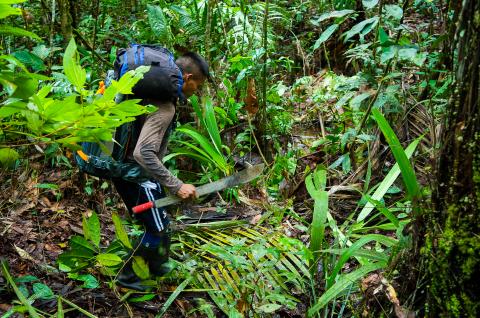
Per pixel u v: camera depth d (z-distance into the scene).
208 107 4.15
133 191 2.96
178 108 4.69
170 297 2.92
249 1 6.05
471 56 1.93
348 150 4.42
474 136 1.93
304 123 5.01
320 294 3.08
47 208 3.76
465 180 1.96
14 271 3.11
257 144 4.41
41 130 1.56
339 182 4.19
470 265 1.96
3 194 3.74
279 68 5.86
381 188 3.43
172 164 4.30
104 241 3.57
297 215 3.84
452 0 2.39
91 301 2.94
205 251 3.44
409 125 4.01
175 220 3.87
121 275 3.04
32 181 3.84
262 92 4.64
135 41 5.02
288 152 4.47
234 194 4.13
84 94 1.56
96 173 2.90
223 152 4.58
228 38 5.11
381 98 3.90
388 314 2.39
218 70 4.87
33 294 2.87
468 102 1.95
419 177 3.66
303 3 6.30
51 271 3.12
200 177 4.39
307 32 6.18
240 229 3.73
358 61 5.41
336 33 5.62
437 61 3.66
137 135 2.83
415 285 2.25
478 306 1.97
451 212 2.01
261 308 2.76
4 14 1.42
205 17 4.69
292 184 4.24
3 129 1.63
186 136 4.48
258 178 4.29
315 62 5.90
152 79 2.69
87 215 3.80
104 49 5.27
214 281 3.21
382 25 4.28
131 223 3.72
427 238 2.13
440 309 2.07
